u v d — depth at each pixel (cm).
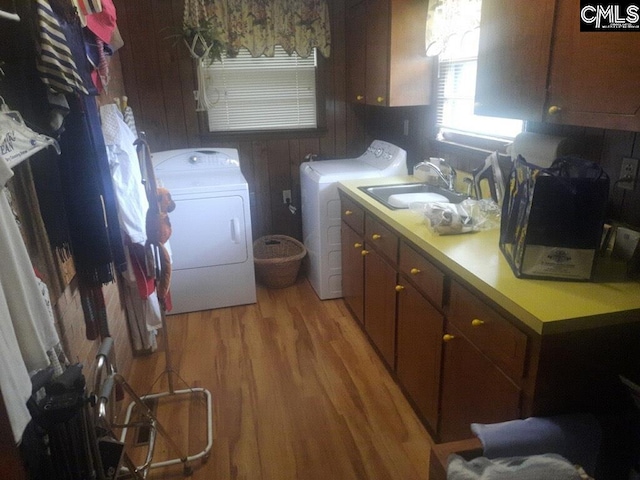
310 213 338
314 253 341
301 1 348
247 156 380
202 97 349
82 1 173
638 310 127
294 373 254
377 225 242
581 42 137
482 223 197
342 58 372
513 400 138
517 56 166
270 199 394
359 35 329
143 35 338
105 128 229
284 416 222
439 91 288
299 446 204
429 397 199
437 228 191
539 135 188
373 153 349
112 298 241
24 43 138
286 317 316
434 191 278
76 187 180
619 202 164
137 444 207
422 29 277
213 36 333
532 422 126
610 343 129
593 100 135
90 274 192
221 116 373
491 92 183
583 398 133
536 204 137
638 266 144
